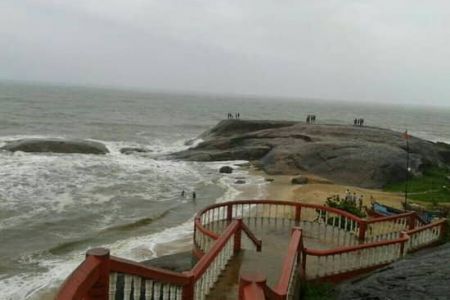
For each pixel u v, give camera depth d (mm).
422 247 13773
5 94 170000
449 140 105625
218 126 62281
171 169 44844
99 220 26672
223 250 8953
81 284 4137
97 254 4586
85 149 49781
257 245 11133
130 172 41688
